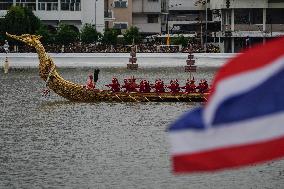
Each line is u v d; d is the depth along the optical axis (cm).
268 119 2423
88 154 6212
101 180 5231
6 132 7531
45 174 5441
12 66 17712
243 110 2431
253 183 5066
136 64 16812
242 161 2419
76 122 8306
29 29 19500
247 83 2438
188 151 2425
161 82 10369
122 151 6347
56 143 6794
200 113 2439
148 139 7000
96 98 10319
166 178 5244
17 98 10881
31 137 7175
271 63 2436
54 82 10338
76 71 16238
